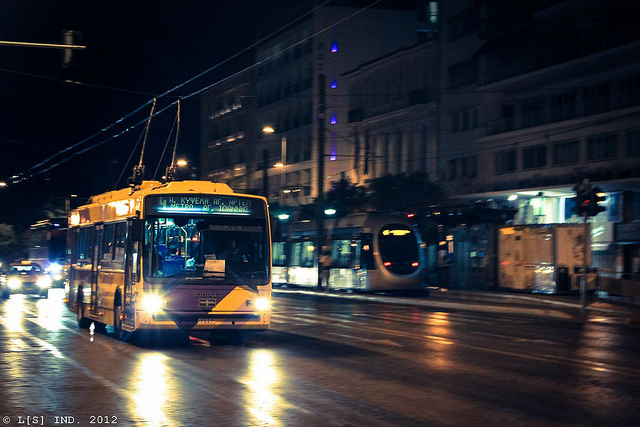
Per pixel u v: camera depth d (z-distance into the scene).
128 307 18.41
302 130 81.44
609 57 44.44
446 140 58.69
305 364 14.98
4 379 13.06
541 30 49.50
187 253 17.94
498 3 53.53
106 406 10.68
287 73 85.31
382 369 14.32
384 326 23.67
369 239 41.78
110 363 15.13
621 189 44.16
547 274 39.09
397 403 10.98
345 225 44.22
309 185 80.06
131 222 17.86
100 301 21.14
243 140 95.69
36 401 11.05
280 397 11.39
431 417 10.04
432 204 51.75
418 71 62.97
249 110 94.19
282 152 85.56
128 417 9.95
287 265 51.69
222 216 18.23
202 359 15.76
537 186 49.69
